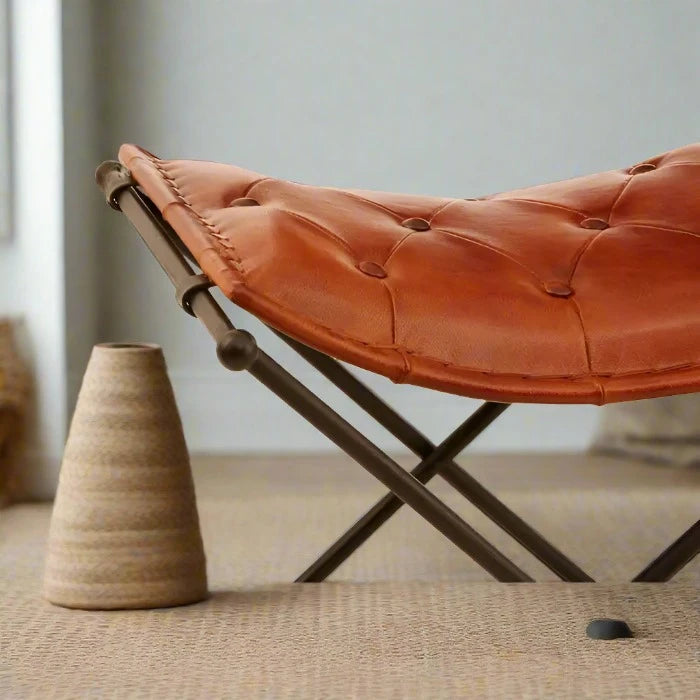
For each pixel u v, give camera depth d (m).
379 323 0.93
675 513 2.15
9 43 2.35
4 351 2.29
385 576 1.66
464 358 0.94
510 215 1.15
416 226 1.10
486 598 1.21
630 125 3.02
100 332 3.01
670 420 2.85
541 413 3.09
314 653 1.04
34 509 2.24
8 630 1.12
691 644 1.05
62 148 2.38
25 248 2.37
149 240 1.03
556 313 0.99
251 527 2.03
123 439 1.21
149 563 1.20
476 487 1.29
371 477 2.62
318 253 0.97
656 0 2.99
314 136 3.01
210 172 1.11
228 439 3.06
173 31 2.97
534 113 3.01
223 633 1.11
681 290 1.02
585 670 0.97
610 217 1.15
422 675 0.97
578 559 1.76
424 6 2.98
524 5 2.99
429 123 3.01
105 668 1.00
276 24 2.98
